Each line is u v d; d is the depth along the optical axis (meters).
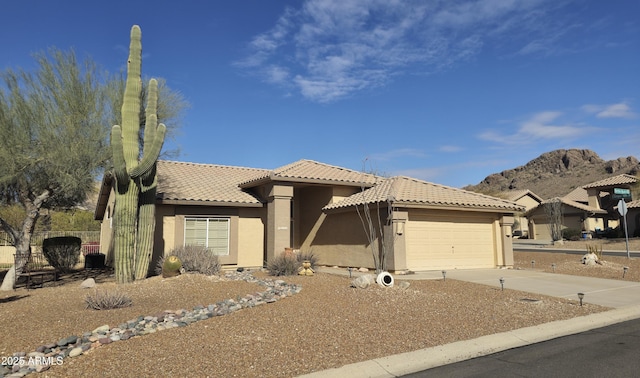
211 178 22.08
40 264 21.14
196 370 5.84
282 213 18.78
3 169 13.06
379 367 6.02
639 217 38.16
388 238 16.81
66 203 18.34
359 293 11.23
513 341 7.39
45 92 13.99
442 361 6.42
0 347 6.84
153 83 14.70
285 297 10.95
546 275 16.53
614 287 13.46
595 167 119.19
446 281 14.47
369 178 21.39
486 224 19.91
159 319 8.48
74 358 6.30
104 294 10.02
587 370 5.96
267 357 6.37
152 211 15.37
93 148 14.20
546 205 39.59
